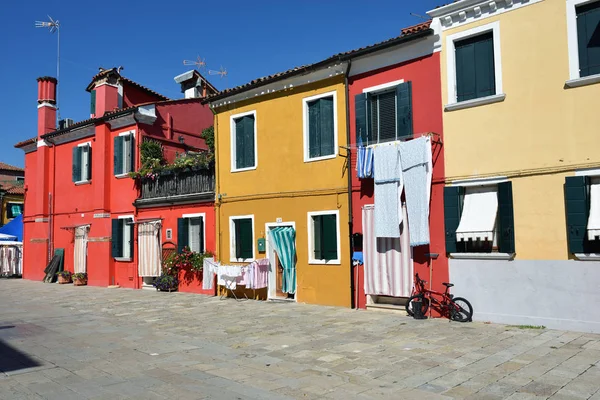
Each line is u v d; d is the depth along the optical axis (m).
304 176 14.59
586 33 10.11
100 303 16.06
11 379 7.46
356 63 13.50
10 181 40.62
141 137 20.44
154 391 6.75
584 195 9.79
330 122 14.14
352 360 8.17
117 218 21.08
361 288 13.28
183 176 18.56
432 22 12.07
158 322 12.25
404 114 12.43
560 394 6.30
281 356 8.57
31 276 26.02
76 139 23.64
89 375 7.62
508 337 9.50
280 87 15.17
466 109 11.53
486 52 11.41
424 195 11.84
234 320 12.21
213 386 6.94
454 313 11.20
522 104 10.73
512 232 10.65
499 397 6.26
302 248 14.57
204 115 23.36
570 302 9.98
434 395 6.40
